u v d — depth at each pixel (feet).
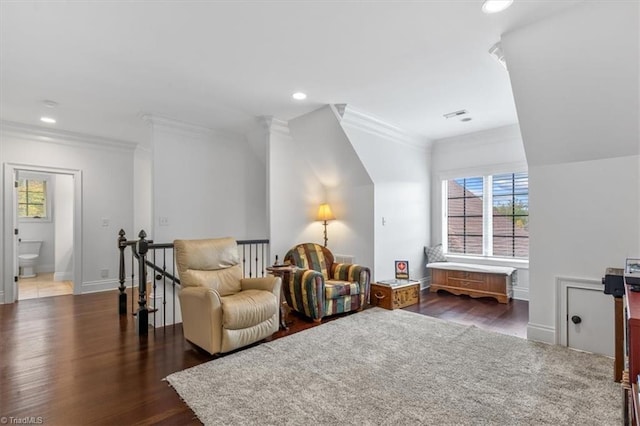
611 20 6.61
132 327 11.51
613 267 8.68
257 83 10.43
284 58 8.81
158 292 12.53
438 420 5.98
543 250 9.81
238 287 11.07
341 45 8.16
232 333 8.98
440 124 15.12
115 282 18.06
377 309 13.61
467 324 11.61
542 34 7.36
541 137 9.24
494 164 16.21
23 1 6.32
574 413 6.17
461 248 17.71
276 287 10.59
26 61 8.84
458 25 7.33
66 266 20.63
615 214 8.66
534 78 8.18
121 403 6.61
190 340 9.61
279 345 9.62
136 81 10.19
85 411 6.33
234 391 7.02
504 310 13.55
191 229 14.42
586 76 7.61
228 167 15.87
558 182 9.51
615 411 6.21
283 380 7.50
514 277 15.53
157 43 8.00
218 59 8.84
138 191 19.13
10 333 10.84
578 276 9.21
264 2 6.49
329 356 8.83
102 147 17.65
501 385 7.23
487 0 6.48
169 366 8.30
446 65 9.26
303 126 14.32
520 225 15.66
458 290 16.26
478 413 6.20
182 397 6.81
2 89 10.75
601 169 8.84
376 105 12.57
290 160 15.37
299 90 11.05
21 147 15.21
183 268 10.16
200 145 14.90
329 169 15.99
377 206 15.49
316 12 6.81
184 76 9.86
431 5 6.61
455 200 17.97
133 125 14.99
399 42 8.04
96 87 10.62
